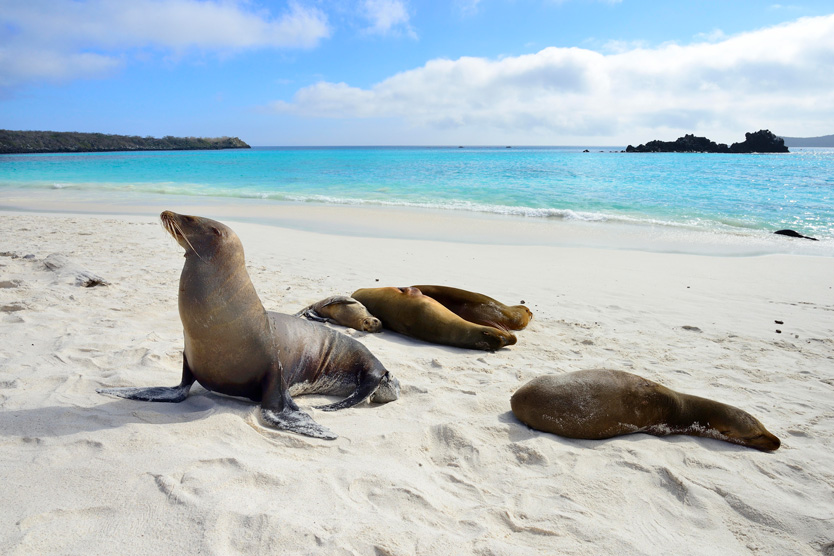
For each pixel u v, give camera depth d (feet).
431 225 53.88
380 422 14.07
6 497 9.17
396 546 8.67
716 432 14.23
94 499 9.26
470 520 9.77
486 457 12.51
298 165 158.40
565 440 13.80
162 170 134.92
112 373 15.93
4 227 45.68
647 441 13.98
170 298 25.17
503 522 9.86
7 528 8.30
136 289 26.55
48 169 138.72
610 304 28.22
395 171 128.67
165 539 8.37
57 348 17.75
